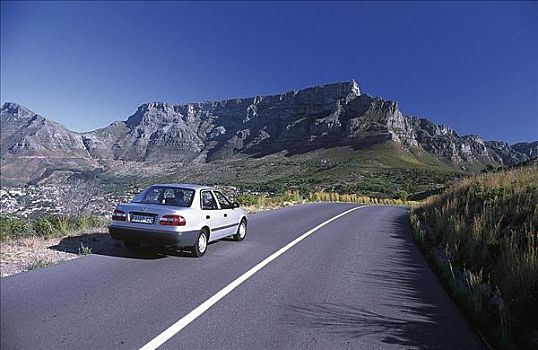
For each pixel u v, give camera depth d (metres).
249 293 6.55
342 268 8.76
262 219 17.97
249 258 9.33
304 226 16.23
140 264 8.06
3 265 7.44
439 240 12.51
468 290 6.73
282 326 5.18
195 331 4.86
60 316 5.08
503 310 5.61
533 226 8.57
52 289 6.13
